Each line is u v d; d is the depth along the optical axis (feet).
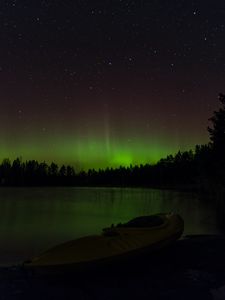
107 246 30.19
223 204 128.88
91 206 191.01
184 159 453.99
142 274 28.55
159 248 32.83
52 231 96.43
